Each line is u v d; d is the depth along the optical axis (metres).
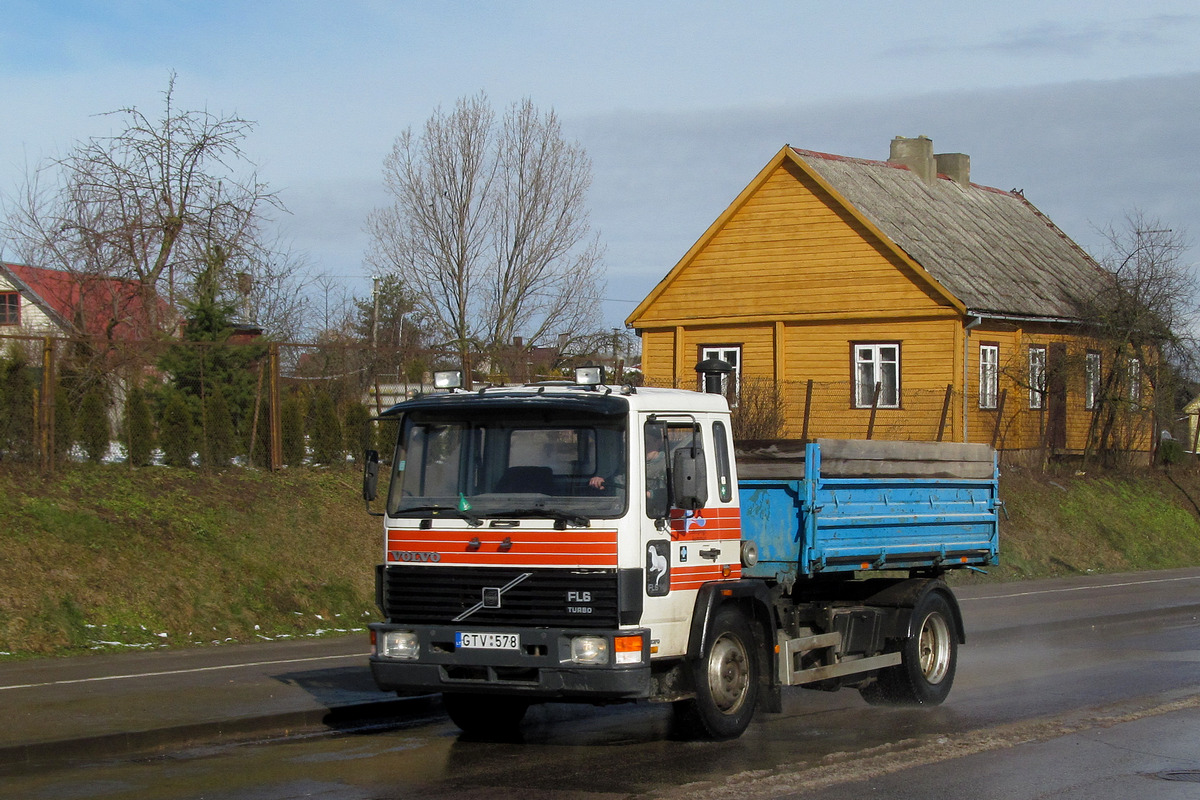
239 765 8.72
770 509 10.10
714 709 9.23
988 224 37.50
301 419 20.00
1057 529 28.17
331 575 17.17
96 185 25.66
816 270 32.38
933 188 37.69
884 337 31.42
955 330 30.39
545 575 8.59
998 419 29.66
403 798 7.66
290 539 17.52
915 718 10.63
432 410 9.18
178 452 18.48
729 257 33.72
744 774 8.13
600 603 8.45
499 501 8.85
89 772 8.50
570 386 9.26
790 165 32.81
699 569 9.16
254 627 15.30
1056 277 36.09
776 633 9.81
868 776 8.10
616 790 7.81
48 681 11.66
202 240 25.77
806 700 11.72
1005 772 8.24
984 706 11.23
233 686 11.45
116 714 9.98
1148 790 7.74
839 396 31.47
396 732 10.09
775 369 32.88
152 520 16.56
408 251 36.66
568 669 8.41
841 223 32.03
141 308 24.78
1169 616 19.02
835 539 10.27
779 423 26.41
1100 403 33.88
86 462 17.61
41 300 33.28
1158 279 33.62
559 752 9.12
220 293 24.12
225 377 19.30
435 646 8.84
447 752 9.17
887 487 11.16
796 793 7.64
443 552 8.88
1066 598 21.02
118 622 14.40
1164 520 31.62
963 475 12.59
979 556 12.91
